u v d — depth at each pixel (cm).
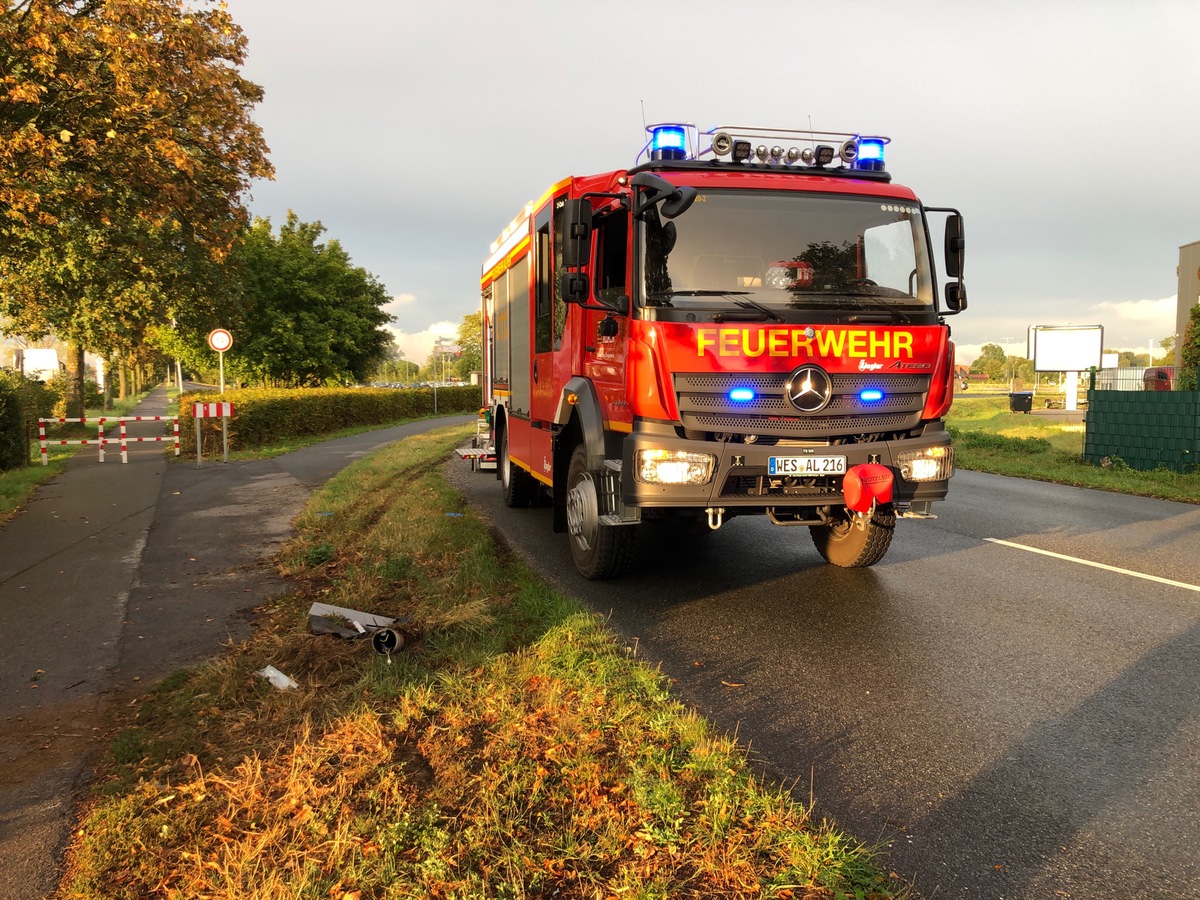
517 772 323
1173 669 462
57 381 3516
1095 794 327
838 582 658
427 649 471
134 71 1083
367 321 4262
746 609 582
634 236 537
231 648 502
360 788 316
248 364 3966
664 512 555
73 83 1089
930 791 328
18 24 1041
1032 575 680
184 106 1209
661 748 346
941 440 561
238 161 1346
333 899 253
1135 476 1336
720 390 523
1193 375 1456
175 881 269
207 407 1688
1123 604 592
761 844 278
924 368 556
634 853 275
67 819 312
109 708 419
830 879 261
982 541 827
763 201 557
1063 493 1196
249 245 3831
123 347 2852
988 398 4866
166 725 389
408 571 662
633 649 487
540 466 800
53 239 1762
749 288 543
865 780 337
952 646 503
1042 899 260
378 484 1245
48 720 405
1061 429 2348
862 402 544
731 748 348
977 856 284
